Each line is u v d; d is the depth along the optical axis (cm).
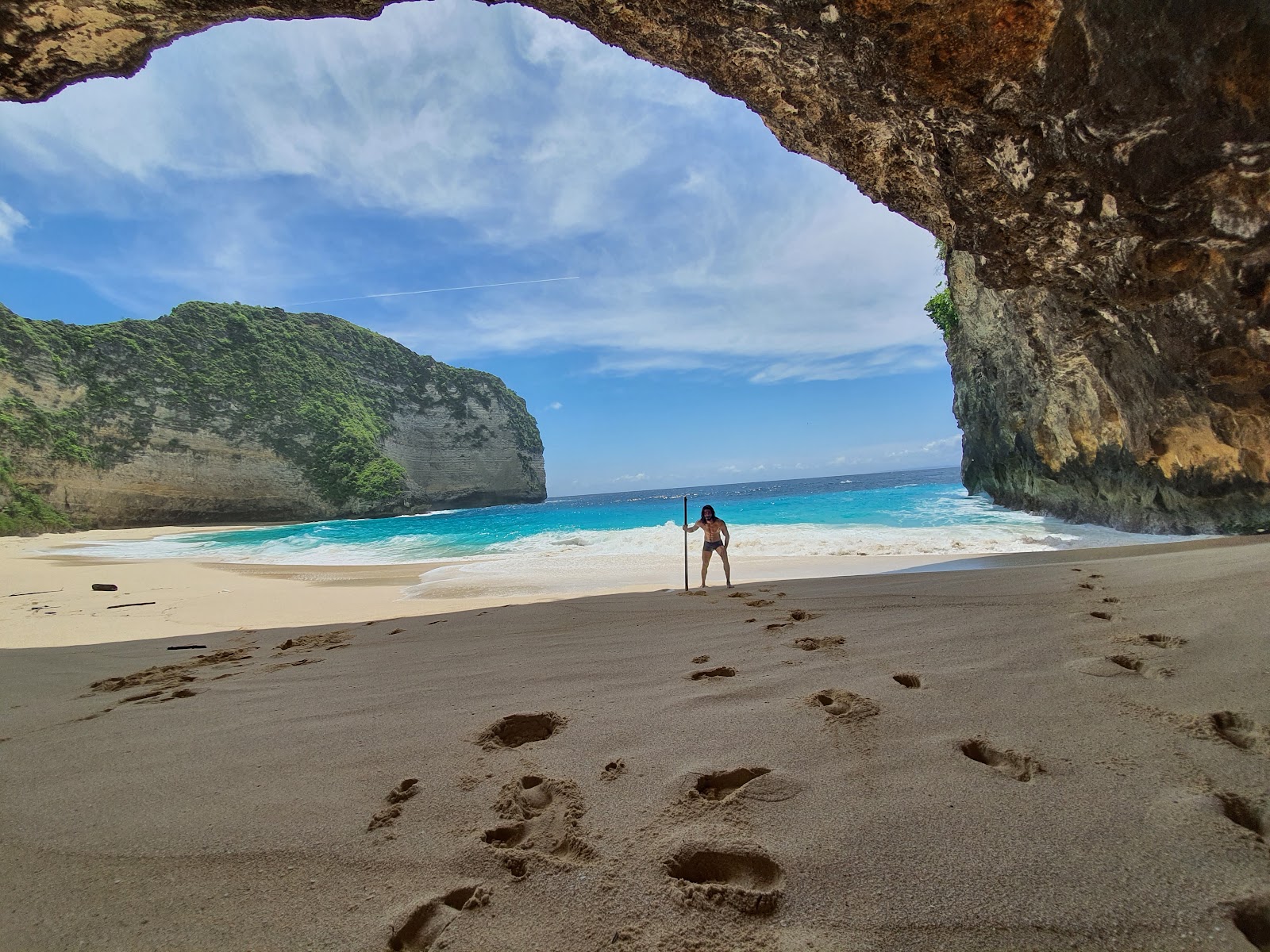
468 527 2802
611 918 147
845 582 682
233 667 455
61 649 577
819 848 166
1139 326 946
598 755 235
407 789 218
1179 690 253
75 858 186
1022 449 1903
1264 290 742
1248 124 552
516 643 453
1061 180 668
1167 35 531
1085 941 129
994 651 330
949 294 2088
